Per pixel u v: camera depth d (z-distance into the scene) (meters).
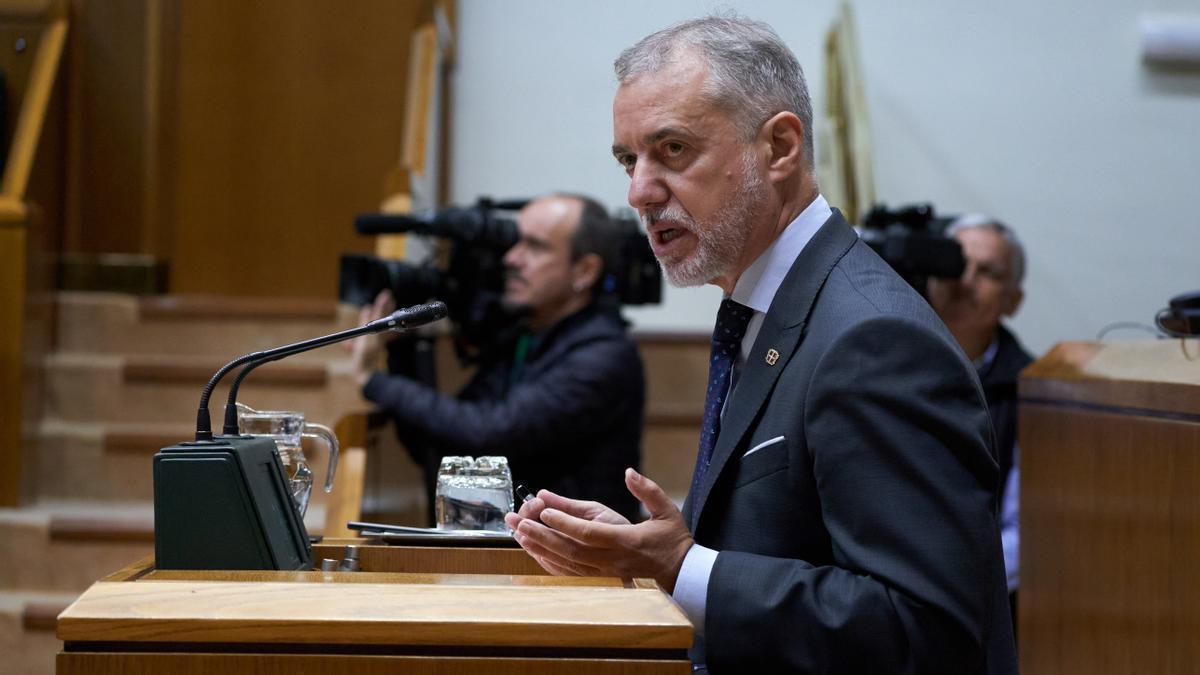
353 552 3.56
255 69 11.62
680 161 3.59
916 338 3.22
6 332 8.59
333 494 6.02
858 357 3.21
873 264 3.56
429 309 3.38
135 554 8.05
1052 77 12.60
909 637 3.03
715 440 3.74
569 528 3.19
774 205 3.64
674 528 3.25
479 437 6.95
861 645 3.04
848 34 11.41
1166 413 4.86
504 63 12.66
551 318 7.55
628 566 3.21
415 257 10.11
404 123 11.48
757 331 3.71
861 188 10.39
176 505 2.99
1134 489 5.12
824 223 3.66
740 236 3.60
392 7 11.73
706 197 3.57
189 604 2.49
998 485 3.26
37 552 8.05
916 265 7.47
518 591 2.61
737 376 3.75
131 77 10.97
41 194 9.48
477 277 7.56
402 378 7.18
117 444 8.86
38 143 9.46
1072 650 5.84
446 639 2.43
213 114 11.58
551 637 2.44
